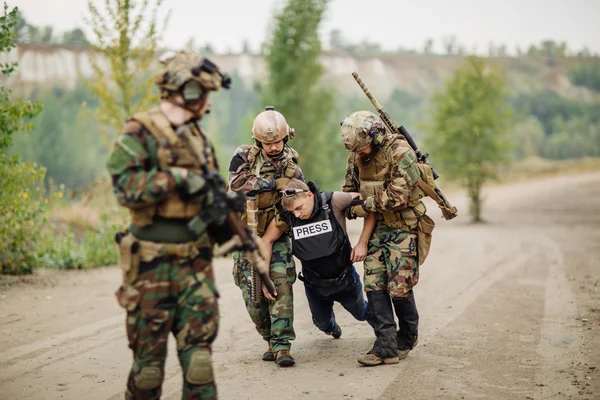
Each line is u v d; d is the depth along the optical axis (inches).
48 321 307.0
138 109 619.8
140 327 150.3
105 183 740.7
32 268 445.1
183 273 151.5
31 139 3280.0
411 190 223.8
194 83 151.6
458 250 619.5
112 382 217.8
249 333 284.2
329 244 224.8
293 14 1035.9
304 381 215.5
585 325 290.8
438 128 1159.0
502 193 1920.5
